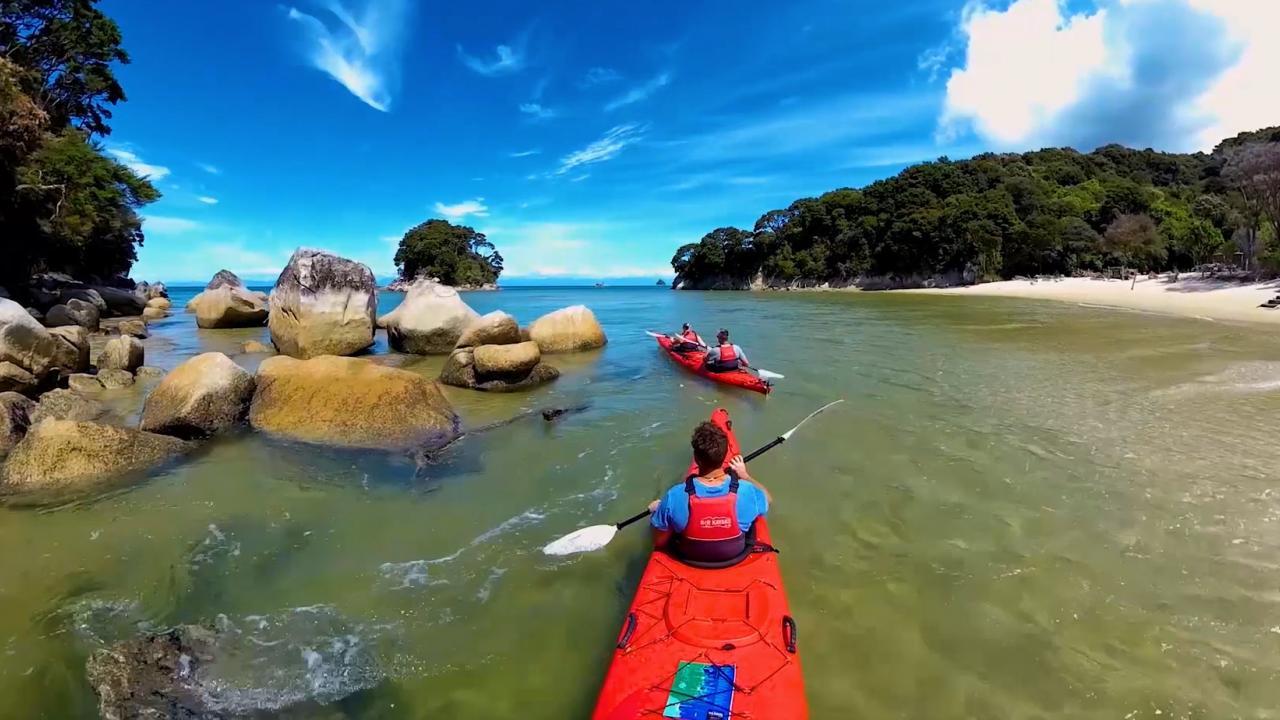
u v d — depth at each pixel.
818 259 79.06
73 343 11.55
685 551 4.18
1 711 3.43
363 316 15.03
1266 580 4.55
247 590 4.70
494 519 5.90
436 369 13.42
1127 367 12.59
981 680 3.62
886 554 5.07
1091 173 82.56
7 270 25.08
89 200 26.97
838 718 3.33
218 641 4.07
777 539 5.35
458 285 103.50
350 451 7.68
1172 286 40.34
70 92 31.58
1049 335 18.44
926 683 3.60
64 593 4.64
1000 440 7.82
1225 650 3.81
